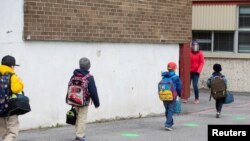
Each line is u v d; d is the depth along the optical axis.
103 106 13.66
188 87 18.61
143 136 11.49
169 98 12.28
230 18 23.33
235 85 23.36
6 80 9.00
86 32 13.00
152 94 15.34
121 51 14.16
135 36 14.54
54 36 12.15
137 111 14.82
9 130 9.12
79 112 10.49
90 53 13.19
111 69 13.84
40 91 11.95
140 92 14.89
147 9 14.95
